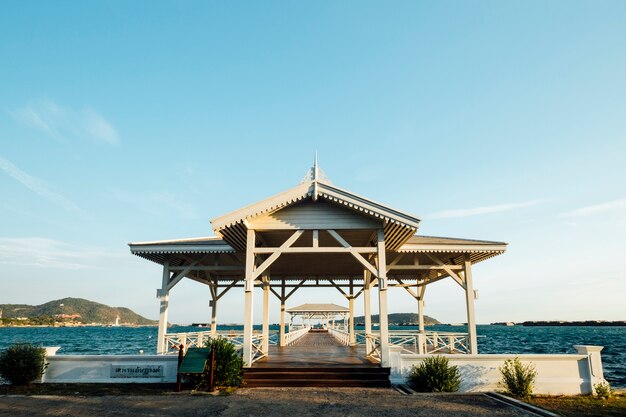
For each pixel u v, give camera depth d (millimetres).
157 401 9148
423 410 8328
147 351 44031
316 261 16828
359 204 11711
